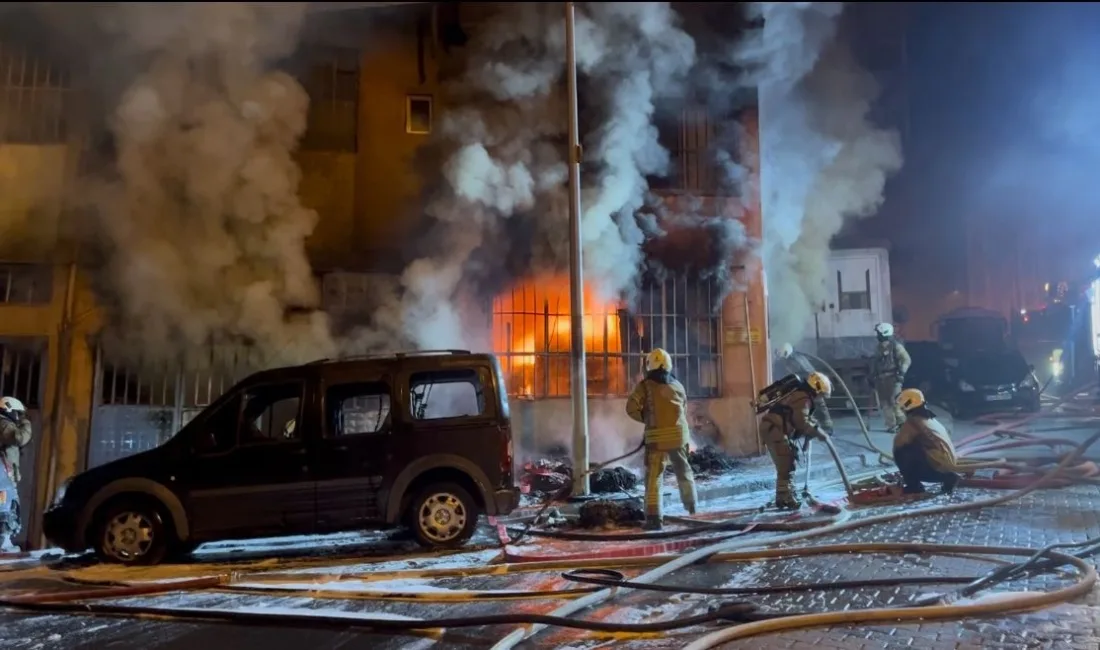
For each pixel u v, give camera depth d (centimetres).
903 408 837
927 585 484
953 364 1468
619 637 416
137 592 545
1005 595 434
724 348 1152
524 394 1074
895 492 823
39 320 947
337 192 1059
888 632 401
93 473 640
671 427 732
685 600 480
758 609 430
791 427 789
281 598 529
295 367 680
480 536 721
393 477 657
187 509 632
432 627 440
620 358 1112
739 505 824
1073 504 738
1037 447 1043
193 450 645
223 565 632
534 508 853
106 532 633
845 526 661
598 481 920
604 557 595
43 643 441
